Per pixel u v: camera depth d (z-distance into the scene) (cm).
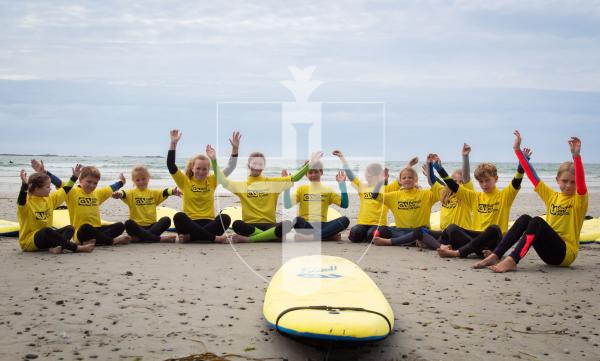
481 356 370
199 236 838
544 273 630
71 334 394
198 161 866
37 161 761
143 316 438
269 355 362
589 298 520
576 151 640
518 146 715
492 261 661
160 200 895
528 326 434
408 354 371
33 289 514
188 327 413
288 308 376
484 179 754
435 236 830
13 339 381
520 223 662
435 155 841
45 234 716
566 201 660
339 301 392
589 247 865
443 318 450
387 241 841
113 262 657
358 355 367
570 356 373
